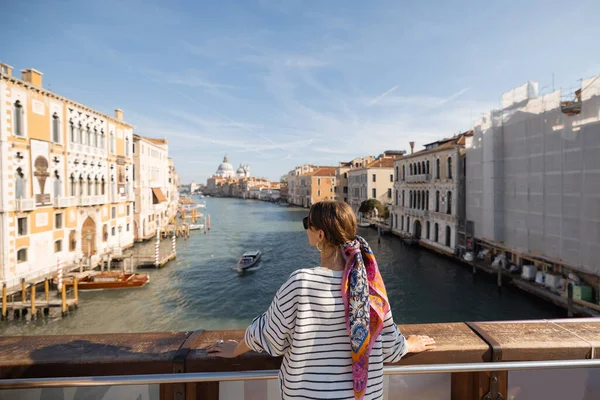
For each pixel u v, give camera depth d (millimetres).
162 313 19656
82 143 27234
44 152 22828
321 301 1435
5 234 19703
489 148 24031
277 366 1979
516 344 2102
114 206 32906
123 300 21500
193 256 35156
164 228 47594
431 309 19984
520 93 21938
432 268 28531
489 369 1961
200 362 1959
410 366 1889
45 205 22688
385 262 31016
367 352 1397
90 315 19062
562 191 18016
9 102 20016
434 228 34844
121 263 30234
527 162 20781
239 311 20203
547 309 18844
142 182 41906
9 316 18391
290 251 38312
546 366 1986
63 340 2197
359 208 60062
